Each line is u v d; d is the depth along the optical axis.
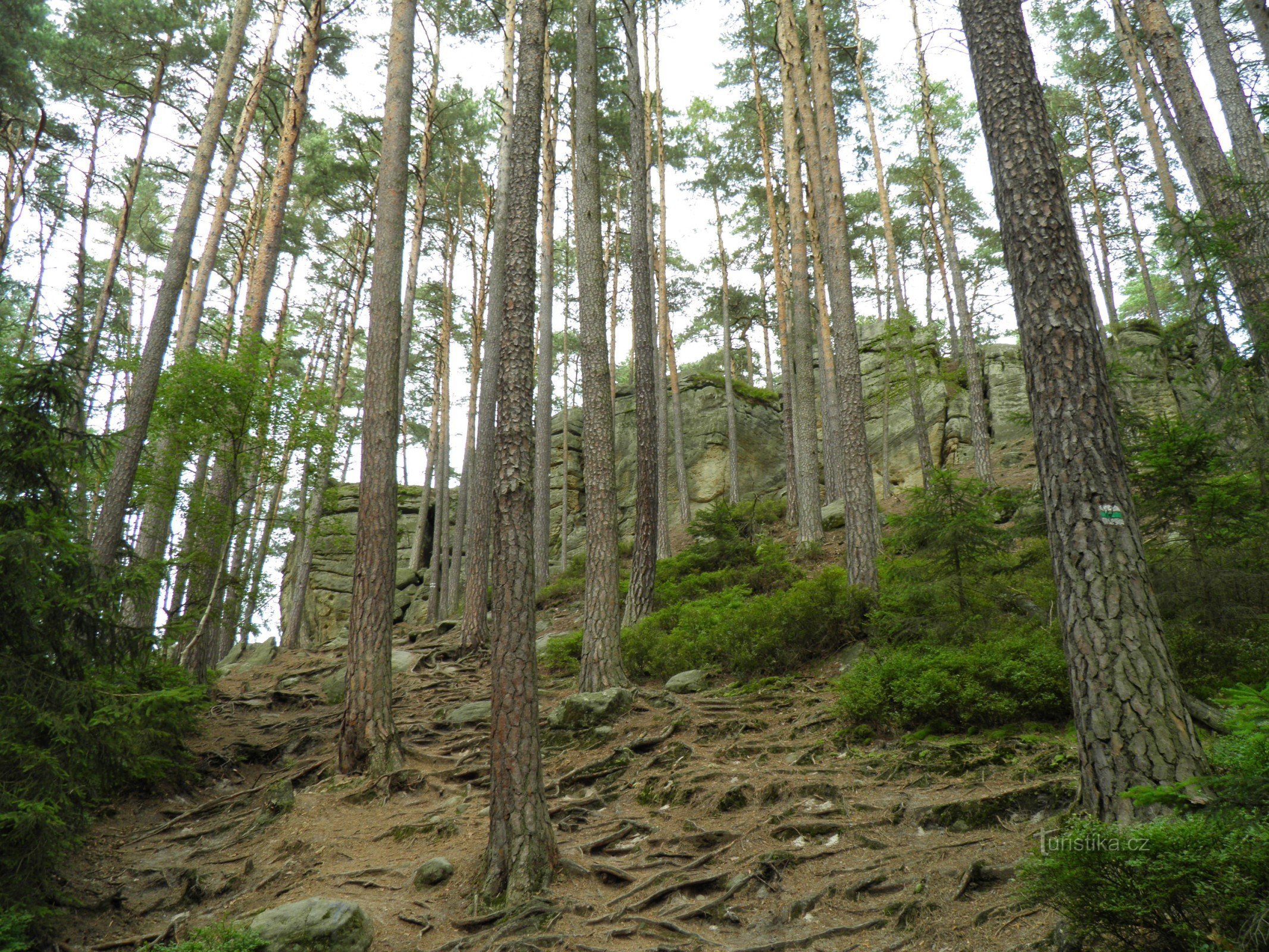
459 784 9.37
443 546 26.52
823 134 14.46
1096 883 3.47
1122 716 4.60
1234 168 10.32
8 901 5.62
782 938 5.04
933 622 9.48
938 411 26.03
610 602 11.74
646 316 15.18
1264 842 3.09
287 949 5.33
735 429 30.44
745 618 11.90
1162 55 11.25
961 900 4.92
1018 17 6.23
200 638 13.20
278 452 14.55
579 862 6.53
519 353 7.31
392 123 11.81
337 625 28.75
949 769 6.80
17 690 5.82
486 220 26.23
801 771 7.55
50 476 6.75
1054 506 5.24
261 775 11.08
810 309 22.45
